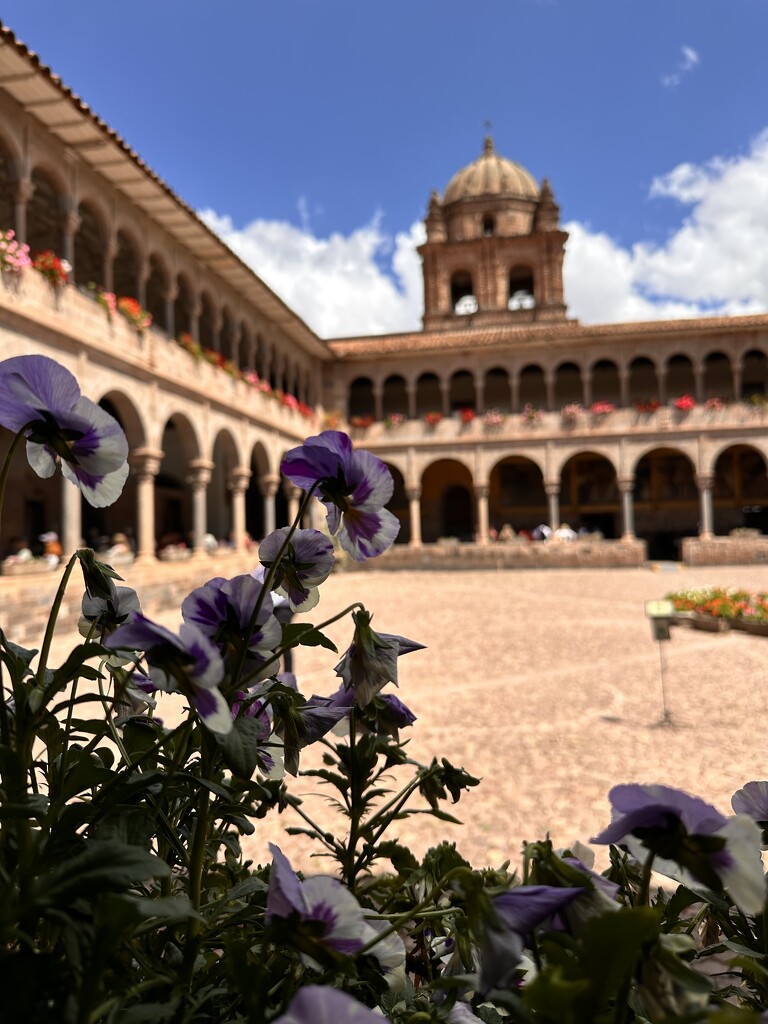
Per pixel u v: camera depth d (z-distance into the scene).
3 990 0.85
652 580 26.50
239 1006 1.25
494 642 14.40
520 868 4.72
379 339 45.62
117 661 1.45
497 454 37.47
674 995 0.84
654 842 0.97
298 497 36.84
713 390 40.59
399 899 1.74
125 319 20.48
